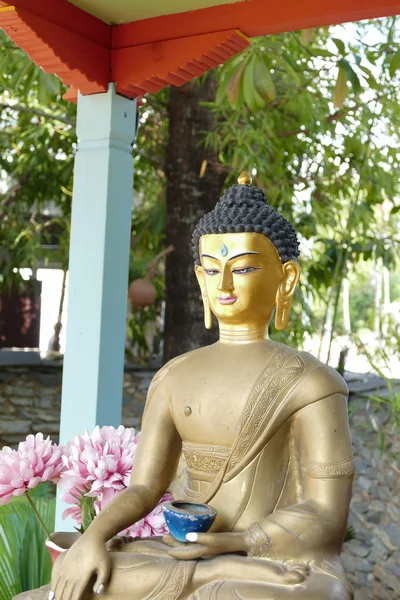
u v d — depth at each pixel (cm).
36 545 279
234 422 187
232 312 195
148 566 175
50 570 275
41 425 638
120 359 322
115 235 319
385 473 512
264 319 198
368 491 504
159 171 623
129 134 324
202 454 191
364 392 591
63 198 676
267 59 348
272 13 284
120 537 194
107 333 316
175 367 203
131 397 666
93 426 312
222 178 472
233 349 197
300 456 187
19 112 606
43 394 694
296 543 174
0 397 676
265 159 489
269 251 195
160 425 199
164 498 217
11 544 276
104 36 313
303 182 513
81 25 303
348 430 188
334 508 180
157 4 297
